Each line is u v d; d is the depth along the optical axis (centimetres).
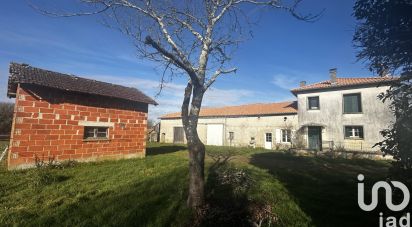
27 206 587
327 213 564
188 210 532
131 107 1452
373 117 1969
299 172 1112
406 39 331
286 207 595
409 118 317
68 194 677
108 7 516
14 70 1055
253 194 691
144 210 559
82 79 1377
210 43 617
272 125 2578
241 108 3125
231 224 465
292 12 568
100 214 540
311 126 2283
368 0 350
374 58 370
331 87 2175
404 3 322
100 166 1118
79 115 1191
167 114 3672
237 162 1390
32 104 1033
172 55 507
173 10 600
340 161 1573
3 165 1079
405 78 334
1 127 3006
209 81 620
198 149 564
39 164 993
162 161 1298
